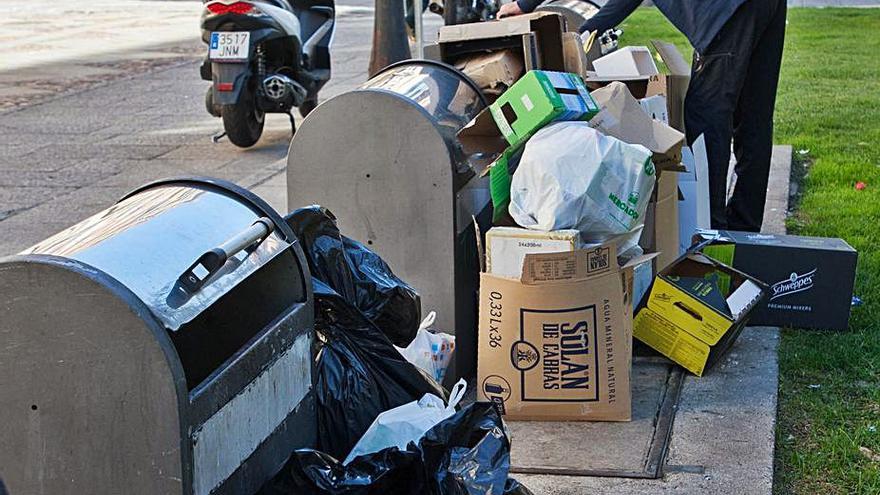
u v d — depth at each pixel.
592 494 3.75
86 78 14.42
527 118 4.39
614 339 4.22
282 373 3.06
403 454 2.90
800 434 4.23
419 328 4.39
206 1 9.32
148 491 2.56
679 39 16.56
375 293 3.83
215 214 3.05
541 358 4.23
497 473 2.87
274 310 3.24
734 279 5.09
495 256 4.36
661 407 4.39
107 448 2.56
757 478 3.82
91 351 2.51
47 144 10.17
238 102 9.29
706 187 5.83
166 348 2.50
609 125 4.65
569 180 4.25
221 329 3.27
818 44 16.84
